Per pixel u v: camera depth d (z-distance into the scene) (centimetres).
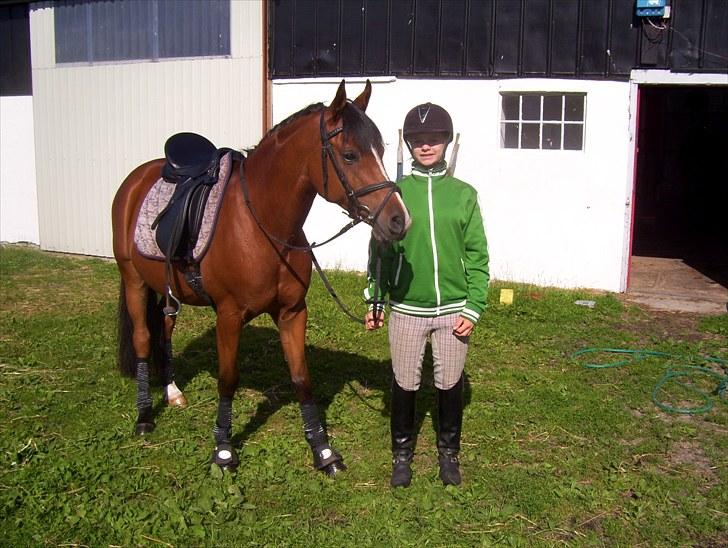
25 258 1041
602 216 807
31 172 1157
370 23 859
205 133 973
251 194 370
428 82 848
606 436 442
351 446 425
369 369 554
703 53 757
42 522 343
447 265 353
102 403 486
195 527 336
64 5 1053
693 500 370
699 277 899
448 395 375
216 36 945
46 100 1094
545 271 834
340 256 916
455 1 824
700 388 527
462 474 393
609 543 336
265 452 414
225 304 385
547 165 817
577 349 613
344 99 330
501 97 830
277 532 337
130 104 1023
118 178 1049
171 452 414
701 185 1407
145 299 466
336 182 335
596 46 786
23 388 511
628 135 789
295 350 392
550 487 378
